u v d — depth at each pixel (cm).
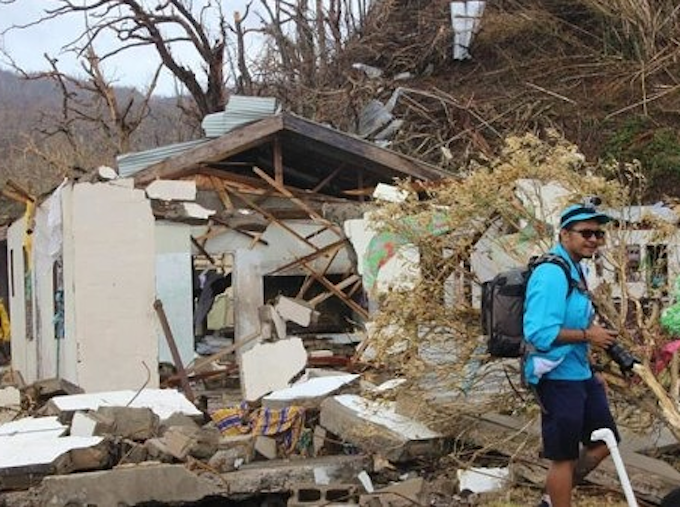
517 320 548
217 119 1653
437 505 726
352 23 2936
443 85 2498
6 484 793
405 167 1673
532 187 771
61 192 1384
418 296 751
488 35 2550
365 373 1012
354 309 1619
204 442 843
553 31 2444
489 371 765
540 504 575
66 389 1363
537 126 2119
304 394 962
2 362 2230
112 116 2872
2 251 2575
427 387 788
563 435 541
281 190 1666
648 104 2056
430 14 2738
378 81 2480
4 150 3700
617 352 559
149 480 787
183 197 1496
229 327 2073
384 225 812
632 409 718
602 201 733
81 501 775
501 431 747
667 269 784
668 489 612
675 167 1816
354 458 829
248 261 1628
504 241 762
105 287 1340
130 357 1343
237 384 1460
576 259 554
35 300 1681
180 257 1489
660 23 2189
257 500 814
